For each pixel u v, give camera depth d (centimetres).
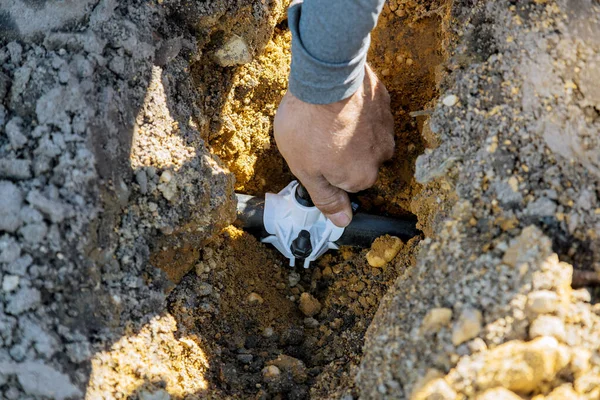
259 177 219
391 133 183
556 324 126
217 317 176
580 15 150
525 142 143
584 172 140
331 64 141
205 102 191
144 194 157
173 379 154
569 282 131
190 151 166
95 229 145
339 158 167
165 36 172
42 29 156
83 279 143
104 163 148
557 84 146
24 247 139
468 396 123
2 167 142
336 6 131
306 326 191
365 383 142
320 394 158
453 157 151
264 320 186
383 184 206
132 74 159
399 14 198
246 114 206
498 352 124
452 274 139
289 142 167
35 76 149
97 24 157
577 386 123
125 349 149
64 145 144
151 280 160
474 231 141
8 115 148
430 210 164
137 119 159
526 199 139
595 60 146
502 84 151
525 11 154
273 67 207
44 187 142
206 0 176
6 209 139
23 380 135
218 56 189
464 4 167
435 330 133
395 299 150
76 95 147
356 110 162
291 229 199
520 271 131
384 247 190
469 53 161
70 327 141
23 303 137
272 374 163
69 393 138
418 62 198
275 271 205
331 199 181
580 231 136
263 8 194
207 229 169
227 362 167
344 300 191
